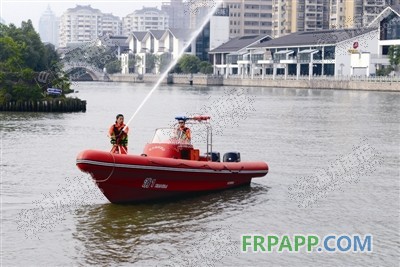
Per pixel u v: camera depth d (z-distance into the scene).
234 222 29.44
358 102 110.12
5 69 92.88
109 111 92.06
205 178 33.59
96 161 29.77
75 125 69.81
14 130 63.47
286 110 91.81
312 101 113.31
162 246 26.39
